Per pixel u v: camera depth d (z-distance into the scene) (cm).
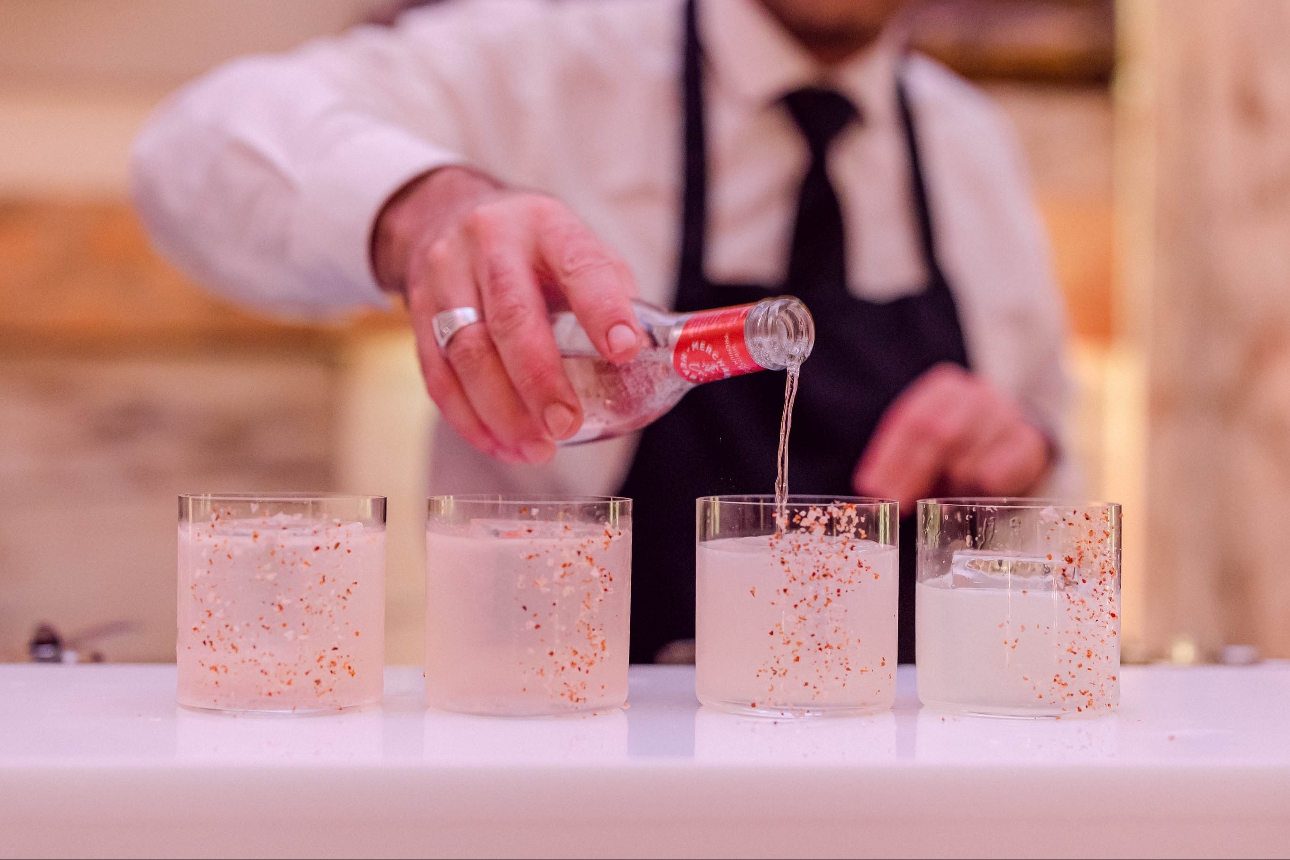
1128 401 215
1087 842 53
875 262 165
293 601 63
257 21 209
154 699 67
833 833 53
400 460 221
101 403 215
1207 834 54
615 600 65
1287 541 179
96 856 51
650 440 138
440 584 64
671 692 73
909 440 134
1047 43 209
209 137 127
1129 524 212
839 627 64
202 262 137
